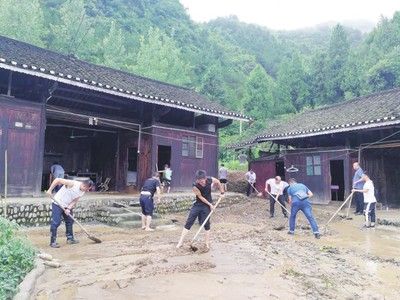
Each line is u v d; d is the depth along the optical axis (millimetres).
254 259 5898
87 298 4012
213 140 17766
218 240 7703
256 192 19953
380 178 15383
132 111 15867
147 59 32188
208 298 4031
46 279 4797
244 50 78625
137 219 10812
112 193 15398
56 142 17922
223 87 39938
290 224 9180
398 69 37188
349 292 4602
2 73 11578
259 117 36000
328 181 16281
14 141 11133
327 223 10906
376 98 17109
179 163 16203
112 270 5164
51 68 11727
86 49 34312
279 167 20609
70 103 14344
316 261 6145
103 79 13773
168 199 13688
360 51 50438
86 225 10523
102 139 18188
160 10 62375
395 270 5801
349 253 7004
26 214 9750
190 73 46406
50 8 40156
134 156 16656
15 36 27125
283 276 5027
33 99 12422
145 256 6094
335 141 16766
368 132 15180
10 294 3826
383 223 11156
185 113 17219
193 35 63344
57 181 7355
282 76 43219
